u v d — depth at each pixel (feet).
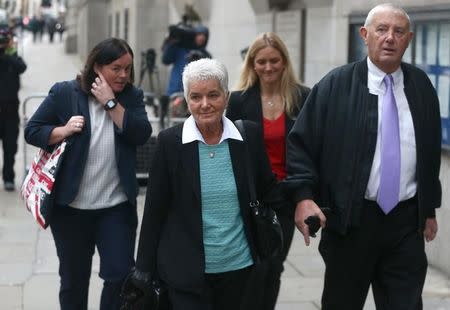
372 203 15.89
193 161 14.52
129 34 93.91
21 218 33.78
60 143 17.84
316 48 38.81
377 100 15.89
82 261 18.54
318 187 16.57
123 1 102.47
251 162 14.82
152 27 86.28
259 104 19.89
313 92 16.57
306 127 16.44
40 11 318.45
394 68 15.87
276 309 22.74
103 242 18.08
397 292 15.87
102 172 18.02
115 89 18.02
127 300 15.05
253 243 14.85
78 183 17.75
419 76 16.19
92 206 18.02
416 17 27.20
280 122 19.83
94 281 25.08
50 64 139.85
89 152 17.87
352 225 15.89
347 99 16.10
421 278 16.01
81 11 153.99
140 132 17.99
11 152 38.86
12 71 37.99
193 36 48.62
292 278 25.81
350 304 16.48
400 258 15.97
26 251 28.78
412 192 15.94
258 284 14.78
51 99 18.26
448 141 25.50
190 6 65.21
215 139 14.69
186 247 14.60
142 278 14.87
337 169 16.10
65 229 18.25
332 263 16.43
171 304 15.05
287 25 43.55
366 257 16.11
